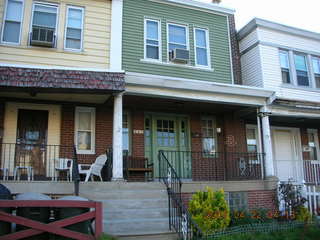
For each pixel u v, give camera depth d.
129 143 11.46
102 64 10.18
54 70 8.85
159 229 7.18
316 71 14.41
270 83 13.04
